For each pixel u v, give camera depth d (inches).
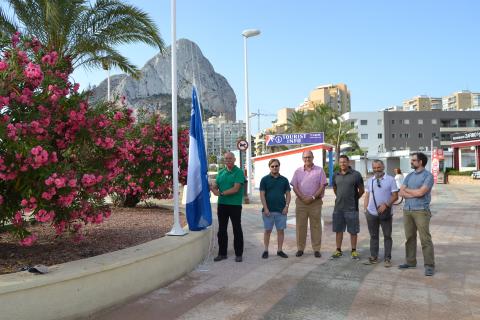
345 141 2036.2
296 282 237.1
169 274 234.2
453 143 1606.8
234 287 227.6
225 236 295.3
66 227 224.7
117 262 195.3
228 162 294.0
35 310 163.6
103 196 227.0
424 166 260.7
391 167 2359.7
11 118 197.6
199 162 293.7
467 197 832.3
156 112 472.7
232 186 291.9
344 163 297.6
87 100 228.4
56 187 188.5
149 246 233.3
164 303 201.6
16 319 158.4
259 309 193.6
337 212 300.4
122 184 435.5
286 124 2250.2
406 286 228.2
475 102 5201.8
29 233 200.8
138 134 441.7
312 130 1994.3
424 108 5132.9
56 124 214.2
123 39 501.4
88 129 218.1
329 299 207.3
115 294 194.7
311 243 333.4
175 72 293.4
